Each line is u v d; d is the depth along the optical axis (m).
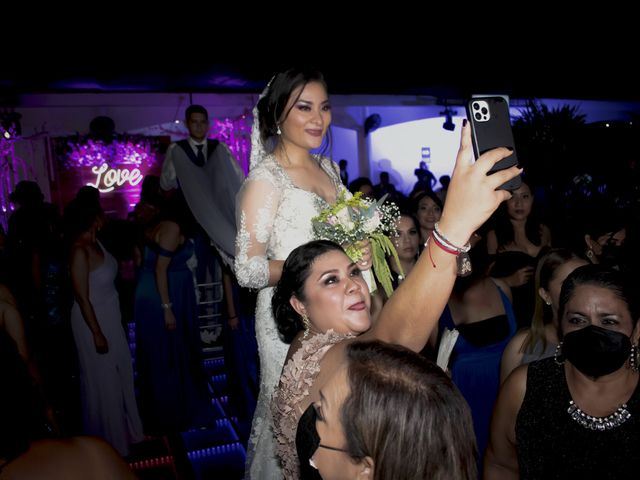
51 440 1.30
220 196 5.29
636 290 1.39
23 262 4.14
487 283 2.86
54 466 1.26
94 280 3.93
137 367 4.34
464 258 0.94
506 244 4.45
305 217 2.16
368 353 0.84
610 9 7.02
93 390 3.91
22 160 11.06
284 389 1.18
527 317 3.32
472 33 6.70
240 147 11.63
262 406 2.20
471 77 7.91
